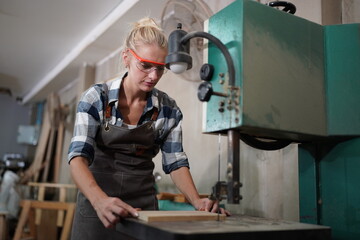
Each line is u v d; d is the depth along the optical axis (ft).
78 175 3.59
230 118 2.93
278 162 5.99
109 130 4.24
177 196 6.10
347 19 5.63
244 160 6.79
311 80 3.34
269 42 3.07
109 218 3.11
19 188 14.60
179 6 6.84
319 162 3.77
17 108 22.67
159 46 4.07
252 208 6.44
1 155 21.65
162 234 2.46
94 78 14.78
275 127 2.99
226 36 3.11
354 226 3.35
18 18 11.60
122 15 10.08
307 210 3.78
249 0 3.03
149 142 4.48
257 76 2.94
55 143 16.71
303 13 5.84
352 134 3.33
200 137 8.03
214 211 3.77
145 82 4.12
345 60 3.45
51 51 14.56
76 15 11.18
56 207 10.27
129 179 4.43
